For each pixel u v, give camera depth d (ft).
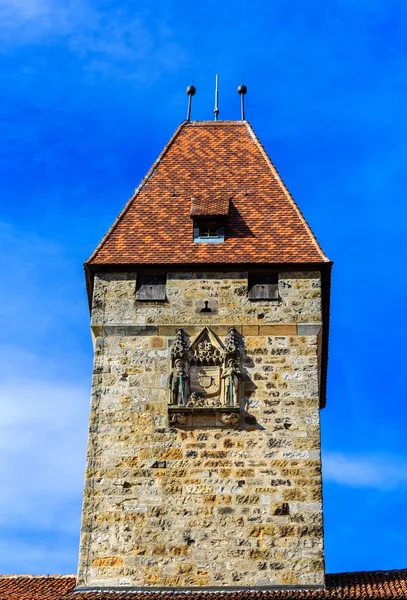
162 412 319.47
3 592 295.69
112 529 305.53
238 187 364.58
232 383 319.27
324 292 341.62
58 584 306.14
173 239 347.15
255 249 342.44
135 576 299.79
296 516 305.12
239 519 305.12
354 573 306.55
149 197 361.92
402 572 305.12
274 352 326.85
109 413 320.09
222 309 332.19
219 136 383.86
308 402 319.88
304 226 350.23
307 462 311.68
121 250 343.67
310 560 299.58
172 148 379.14
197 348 326.44
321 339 335.88
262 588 296.51
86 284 349.20
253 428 316.60
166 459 313.32
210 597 288.71
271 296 333.83
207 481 310.04
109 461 313.73
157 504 307.78
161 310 332.60
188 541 303.07
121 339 329.93
